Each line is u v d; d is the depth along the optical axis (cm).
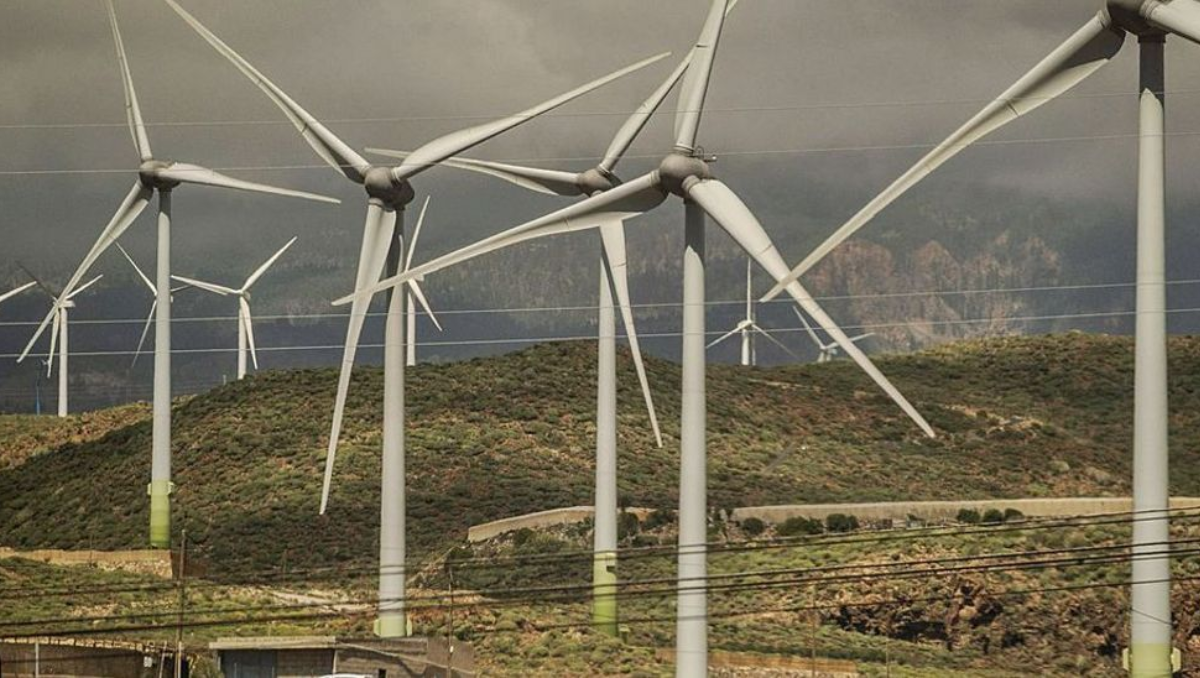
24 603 18262
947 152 11450
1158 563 11306
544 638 17488
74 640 15338
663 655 17200
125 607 18238
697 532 11975
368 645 14888
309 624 17562
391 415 15450
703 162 12181
